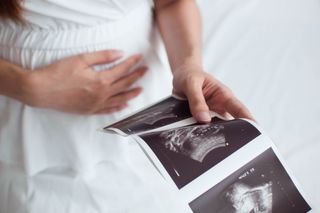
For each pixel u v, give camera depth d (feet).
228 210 1.97
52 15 2.41
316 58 4.35
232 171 2.04
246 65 4.31
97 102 2.77
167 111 2.42
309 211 2.09
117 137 2.97
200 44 3.08
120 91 2.86
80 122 2.85
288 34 4.66
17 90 2.56
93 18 2.54
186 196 1.93
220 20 4.84
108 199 3.01
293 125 3.66
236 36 4.64
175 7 3.20
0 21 2.52
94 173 3.10
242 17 4.90
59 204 2.96
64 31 2.55
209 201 1.95
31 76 2.52
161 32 3.18
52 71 2.56
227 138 2.14
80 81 2.64
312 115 3.75
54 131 2.85
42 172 3.05
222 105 2.51
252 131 2.19
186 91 2.53
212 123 2.28
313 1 5.11
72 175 3.04
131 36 2.77
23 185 3.00
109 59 2.67
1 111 2.82
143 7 2.84
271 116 3.76
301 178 3.19
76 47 2.61
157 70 3.00
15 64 2.65
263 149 2.13
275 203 2.05
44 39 2.55
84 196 2.99
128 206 3.00
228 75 4.20
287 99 3.92
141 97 2.99
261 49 4.49
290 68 4.25
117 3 2.54
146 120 2.32
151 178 3.12
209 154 2.06
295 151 3.41
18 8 2.31
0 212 3.02
